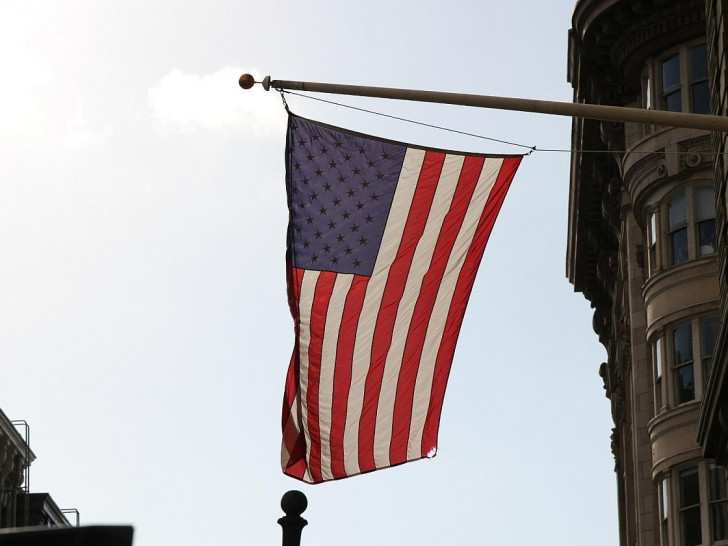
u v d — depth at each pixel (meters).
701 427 79.50
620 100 118.44
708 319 105.06
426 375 58.81
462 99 47.75
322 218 58.31
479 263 58.56
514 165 57.41
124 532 16.11
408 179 58.00
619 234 128.38
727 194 70.88
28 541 16.03
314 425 58.72
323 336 58.59
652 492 111.56
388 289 58.56
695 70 108.94
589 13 113.19
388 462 58.69
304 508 32.28
